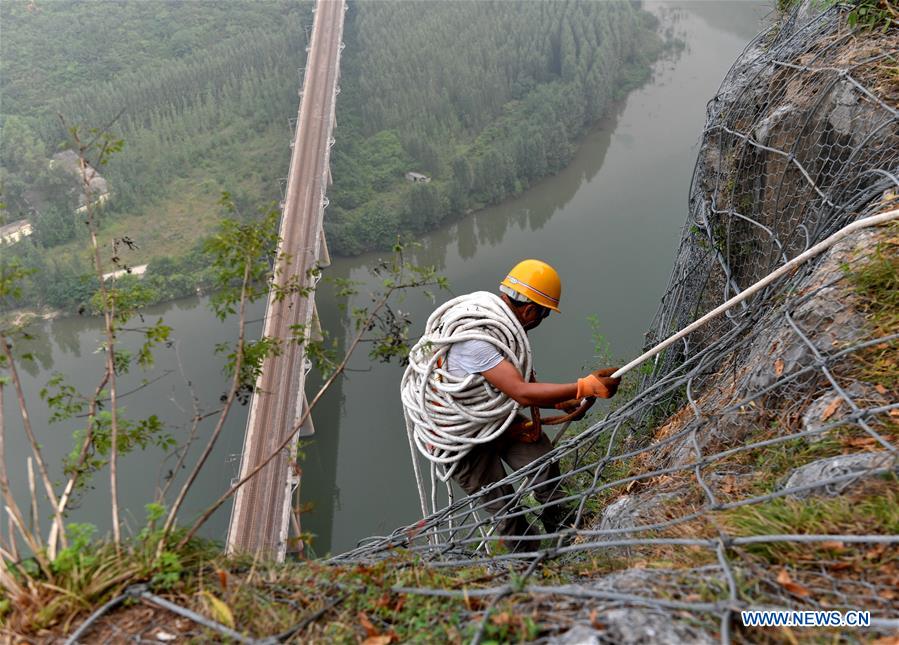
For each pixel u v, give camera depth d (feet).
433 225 284.82
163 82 455.22
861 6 17.54
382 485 155.94
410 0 470.80
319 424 171.83
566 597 7.09
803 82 18.57
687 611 6.55
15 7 537.65
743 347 14.44
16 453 170.81
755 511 8.36
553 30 416.05
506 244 268.41
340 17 330.54
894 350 10.44
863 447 9.37
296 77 468.34
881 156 14.75
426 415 13.61
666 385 19.25
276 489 113.50
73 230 320.50
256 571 8.41
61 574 7.71
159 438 9.21
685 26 440.04
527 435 14.21
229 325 223.51
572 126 331.77
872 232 12.41
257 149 401.70
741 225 20.44
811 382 11.21
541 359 184.34
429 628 7.21
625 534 10.73
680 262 24.17
